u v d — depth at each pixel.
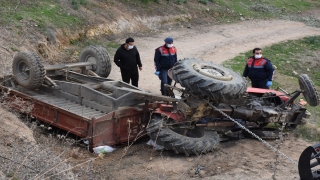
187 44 20.48
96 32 18.45
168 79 11.11
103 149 7.78
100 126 7.76
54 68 9.70
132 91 8.18
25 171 5.47
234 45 21.27
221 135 8.75
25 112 8.77
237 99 8.31
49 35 15.08
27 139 6.81
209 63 8.15
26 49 13.00
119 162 6.98
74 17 17.91
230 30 24.92
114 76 13.75
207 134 8.12
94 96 8.42
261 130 9.10
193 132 8.45
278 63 18.92
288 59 19.95
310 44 23.86
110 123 7.90
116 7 21.69
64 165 6.12
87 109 8.41
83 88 8.58
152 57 17.00
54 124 8.34
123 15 21.30
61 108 8.16
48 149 6.59
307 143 9.06
